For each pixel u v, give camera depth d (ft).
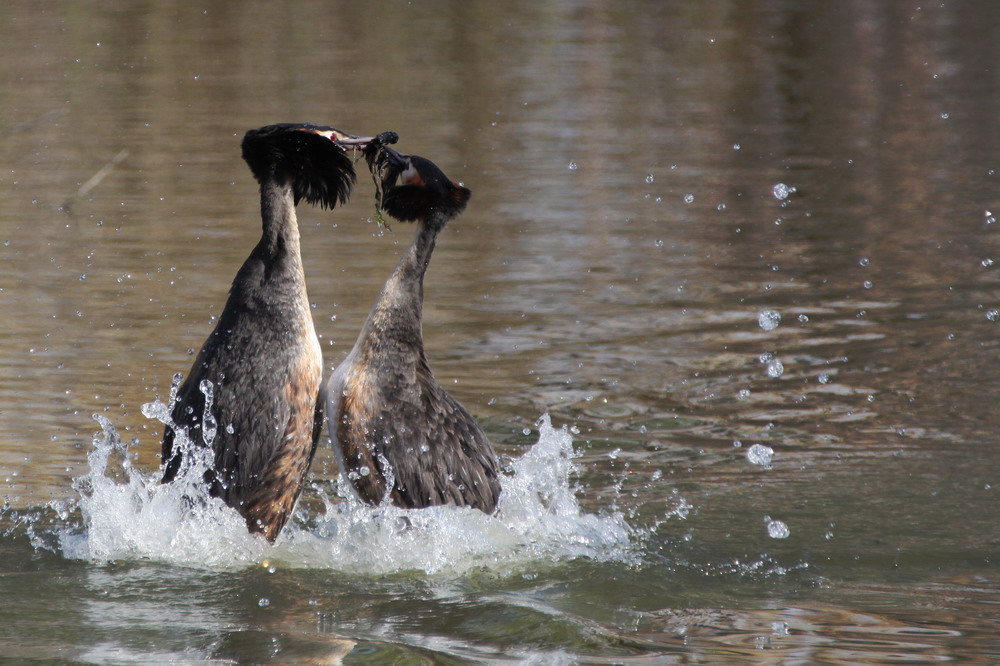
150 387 39.75
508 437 36.47
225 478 27.99
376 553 28.12
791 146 81.97
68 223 60.75
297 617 24.71
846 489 32.32
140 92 91.91
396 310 29.25
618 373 42.14
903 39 121.39
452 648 23.07
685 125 87.86
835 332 46.65
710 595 26.03
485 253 57.52
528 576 27.20
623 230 61.72
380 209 31.68
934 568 27.53
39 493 31.63
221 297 49.98
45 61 100.63
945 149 80.89
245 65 102.94
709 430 37.04
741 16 132.05
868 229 62.34
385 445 28.40
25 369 40.98
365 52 110.52
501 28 123.54
